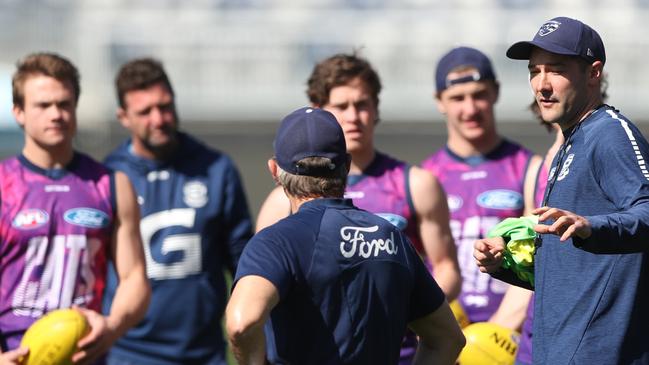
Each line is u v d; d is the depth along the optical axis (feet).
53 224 59.00
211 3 219.00
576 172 40.70
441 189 59.47
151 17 216.13
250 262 38.19
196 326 71.05
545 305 41.86
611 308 40.57
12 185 59.36
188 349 70.85
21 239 58.65
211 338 71.72
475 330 57.06
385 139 202.90
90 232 59.41
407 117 202.69
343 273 38.78
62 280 58.95
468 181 69.46
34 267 58.75
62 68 59.21
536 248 42.68
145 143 71.31
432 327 41.55
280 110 208.03
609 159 39.50
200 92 209.26
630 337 40.50
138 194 71.77
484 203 68.74
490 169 69.41
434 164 70.95
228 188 72.69
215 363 71.67
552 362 41.34
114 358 70.69
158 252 71.00
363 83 58.34
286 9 218.59
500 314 58.65
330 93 58.29
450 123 70.69
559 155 42.16
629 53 204.64
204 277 71.56
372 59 211.82
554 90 41.19
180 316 70.79
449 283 58.39
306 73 212.43
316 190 40.27
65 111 58.90
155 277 70.74
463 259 68.33
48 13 211.82
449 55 70.38
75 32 211.61
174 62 212.02
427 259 61.62
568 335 41.04
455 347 41.70
